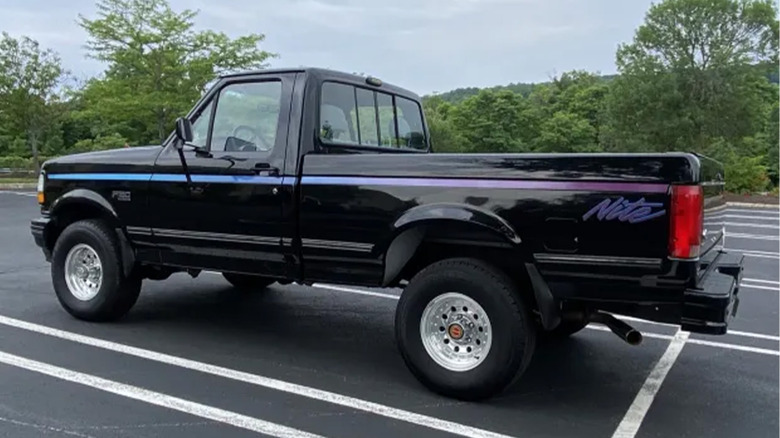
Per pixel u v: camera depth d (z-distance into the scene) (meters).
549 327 3.84
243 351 5.04
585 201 3.62
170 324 5.74
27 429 3.54
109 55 24.59
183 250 5.11
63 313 5.96
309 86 4.62
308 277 4.61
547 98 55.84
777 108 33.97
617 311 3.82
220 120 4.96
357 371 4.63
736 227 16.75
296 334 5.55
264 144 4.72
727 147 29.31
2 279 7.55
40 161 36.53
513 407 4.04
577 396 4.27
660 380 4.63
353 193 4.30
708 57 30.09
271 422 3.72
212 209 4.88
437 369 4.12
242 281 7.07
